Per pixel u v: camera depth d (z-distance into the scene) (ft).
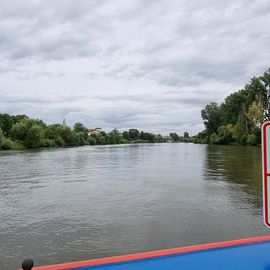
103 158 174.29
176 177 85.61
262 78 275.59
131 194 61.67
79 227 40.24
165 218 43.65
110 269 10.61
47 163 140.05
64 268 10.73
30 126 357.00
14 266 29.07
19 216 46.16
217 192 62.39
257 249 12.08
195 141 573.33
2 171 106.73
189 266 10.77
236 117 332.60
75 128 511.40
